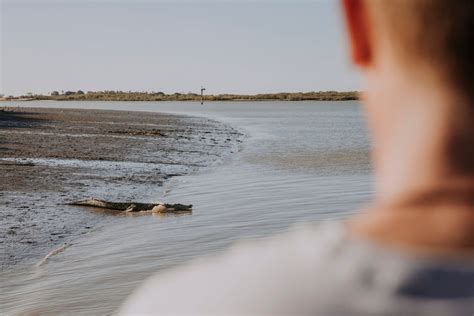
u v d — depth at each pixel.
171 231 13.71
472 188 0.88
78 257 11.61
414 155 0.91
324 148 34.69
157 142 37.25
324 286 0.83
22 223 14.14
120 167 24.75
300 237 0.88
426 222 0.87
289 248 0.87
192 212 15.90
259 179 22.20
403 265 0.82
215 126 59.41
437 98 0.90
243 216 15.33
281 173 23.88
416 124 0.91
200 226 14.18
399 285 0.82
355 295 0.82
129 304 0.91
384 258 0.83
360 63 0.96
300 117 85.62
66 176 21.44
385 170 0.95
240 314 0.83
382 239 0.86
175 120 70.44
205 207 16.67
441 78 0.89
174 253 11.88
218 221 14.73
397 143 0.93
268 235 13.31
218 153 32.22
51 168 23.23
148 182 21.34
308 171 24.36
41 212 15.34
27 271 10.79
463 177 0.89
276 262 0.86
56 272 10.68
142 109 121.81
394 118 0.93
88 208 16.02
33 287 9.92
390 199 0.92
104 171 23.33
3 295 9.59
